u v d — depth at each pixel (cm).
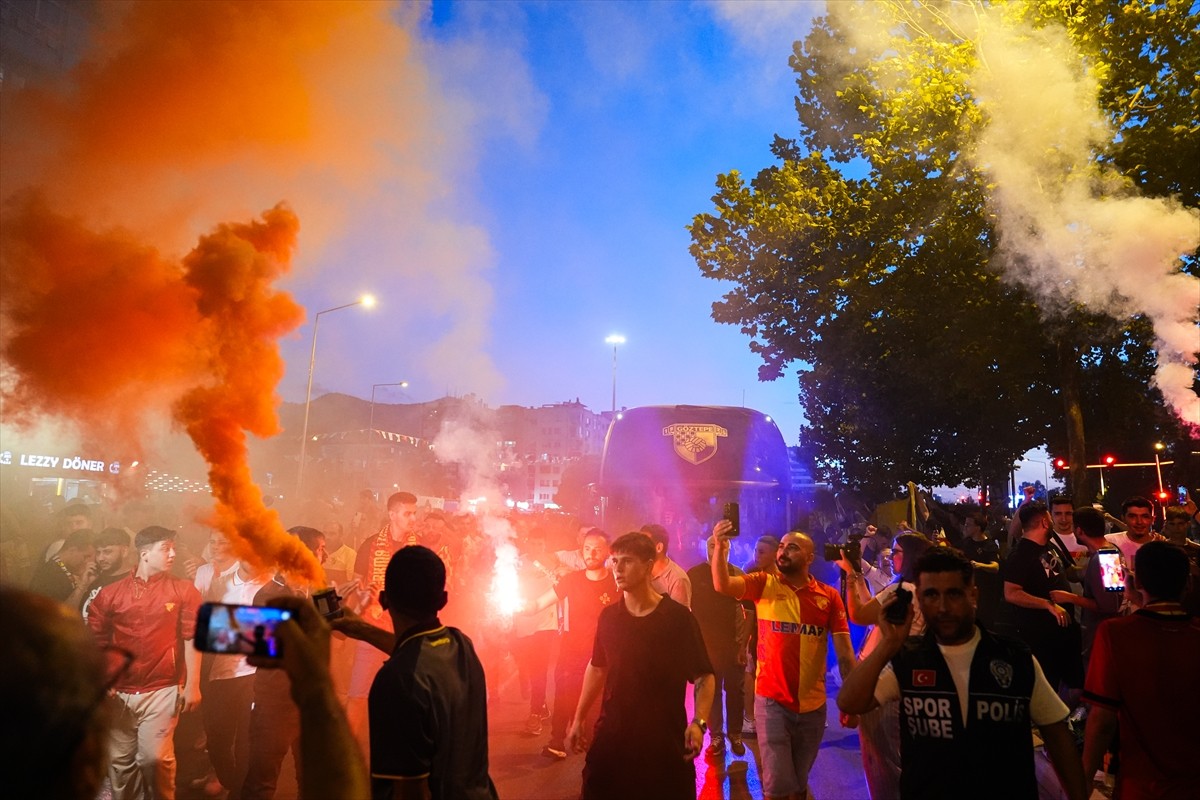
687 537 1292
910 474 2914
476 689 305
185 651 587
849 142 2164
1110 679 372
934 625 326
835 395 2836
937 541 997
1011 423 2548
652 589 461
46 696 100
